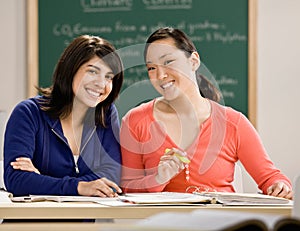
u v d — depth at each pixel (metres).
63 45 4.20
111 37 4.20
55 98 2.34
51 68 4.20
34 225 0.74
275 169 2.44
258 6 4.11
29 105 2.37
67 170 2.34
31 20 4.18
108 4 4.19
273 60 4.11
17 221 2.30
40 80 4.19
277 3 4.11
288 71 4.10
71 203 1.96
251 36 4.11
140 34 4.18
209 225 0.66
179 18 4.16
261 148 2.47
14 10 4.19
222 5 4.13
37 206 1.86
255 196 1.98
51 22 4.20
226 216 0.70
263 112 4.11
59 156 2.34
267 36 4.11
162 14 4.17
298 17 4.10
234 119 2.47
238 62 4.13
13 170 2.25
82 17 4.20
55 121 2.34
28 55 4.17
